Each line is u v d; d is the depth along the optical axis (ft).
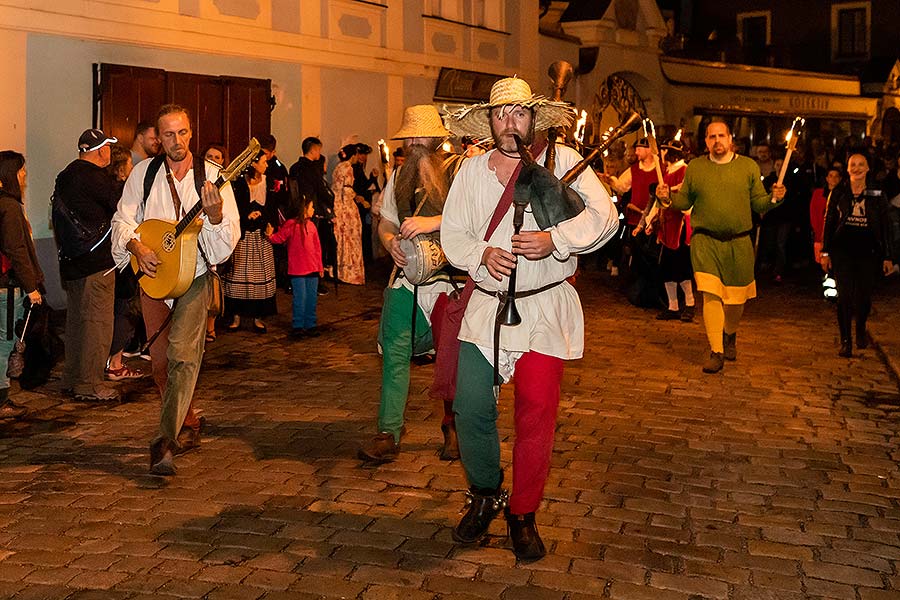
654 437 21.59
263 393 25.13
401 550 15.07
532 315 14.25
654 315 39.22
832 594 13.93
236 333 33.50
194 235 17.69
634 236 38.06
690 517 16.74
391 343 19.06
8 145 35.42
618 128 14.73
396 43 55.88
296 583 13.91
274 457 19.61
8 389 22.72
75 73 37.68
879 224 30.73
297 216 32.60
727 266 28.63
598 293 45.16
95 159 24.09
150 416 22.90
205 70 43.57
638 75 80.79
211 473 18.60
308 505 16.93
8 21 35.04
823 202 35.45
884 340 33.04
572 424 22.53
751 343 33.42
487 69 64.13
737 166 28.22
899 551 15.53
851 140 104.94
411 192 18.17
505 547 15.24
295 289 32.86
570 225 13.75
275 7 47.26
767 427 22.67
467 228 14.70
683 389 26.43
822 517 16.90
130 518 16.26
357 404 24.06
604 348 32.09
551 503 17.17
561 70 17.56
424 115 18.57
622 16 77.77
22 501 17.02
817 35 125.49
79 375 24.20
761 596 13.82
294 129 48.93
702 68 88.89
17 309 22.71
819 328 36.70
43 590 13.60
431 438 20.97
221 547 15.11
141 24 40.11
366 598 13.50
